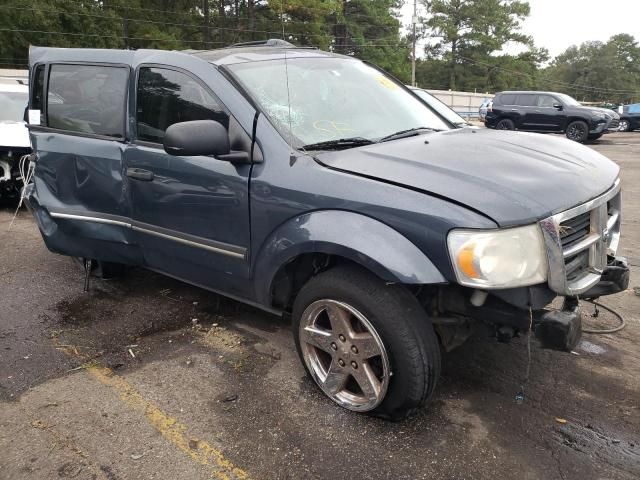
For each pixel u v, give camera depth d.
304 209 2.75
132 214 3.75
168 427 2.80
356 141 3.12
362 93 3.66
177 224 3.45
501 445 2.64
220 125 2.88
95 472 2.50
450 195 2.42
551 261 2.41
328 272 2.76
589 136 18.81
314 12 38.97
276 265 2.91
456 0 65.75
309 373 3.03
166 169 3.40
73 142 4.02
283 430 2.76
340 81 3.66
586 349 3.56
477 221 2.33
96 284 4.73
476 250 2.31
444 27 64.38
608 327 3.88
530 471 2.48
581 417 2.86
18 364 3.43
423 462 2.53
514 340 3.64
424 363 2.54
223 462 2.55
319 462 2.54
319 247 2.65
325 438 2.70
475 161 2.72
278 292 3.13
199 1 41.91
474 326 2.82
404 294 2.57
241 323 3.94
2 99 8.43
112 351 3.58
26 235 6.39
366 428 2.76
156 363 3.42
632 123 24.36
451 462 2.53
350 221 2.58
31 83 4.43
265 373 3.28
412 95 4.09
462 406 2.95
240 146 3.04
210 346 3.62
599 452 2.60
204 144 2.79
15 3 32.50
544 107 19.55
